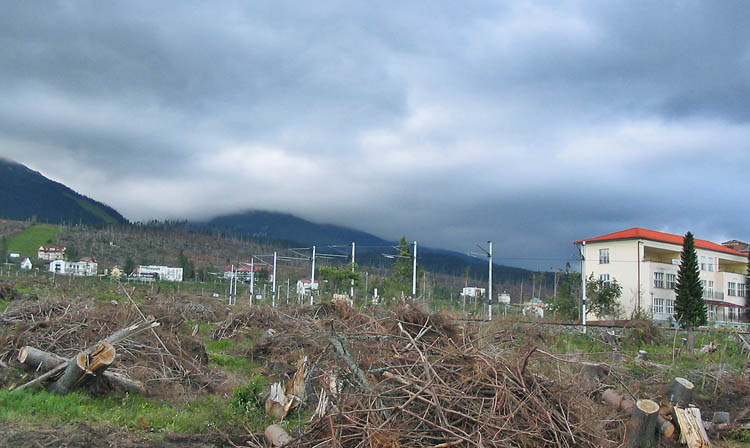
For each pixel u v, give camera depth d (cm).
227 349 1961
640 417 981
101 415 983
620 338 2608
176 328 1745
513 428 803
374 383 880
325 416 825
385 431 769
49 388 1080
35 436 841
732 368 1702
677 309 5512
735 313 6569
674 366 1659
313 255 5394
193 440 920
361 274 5222
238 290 7969
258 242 17288
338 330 1086
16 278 5356
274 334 1872
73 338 1320
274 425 939
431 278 6525
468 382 873
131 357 1270
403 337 989
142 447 862
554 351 1309
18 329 1324
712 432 1162
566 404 897
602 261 6222
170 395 1171
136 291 4909
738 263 7162
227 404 1138
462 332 1057
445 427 781
